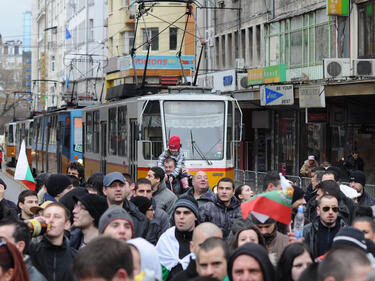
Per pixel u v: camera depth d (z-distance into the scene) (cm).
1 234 1498
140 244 1350
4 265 1244
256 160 8550
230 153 5144
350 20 6381
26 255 1529
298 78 7300
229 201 2488
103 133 6222
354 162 5631
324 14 6844
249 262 1291
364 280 921
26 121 11688
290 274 1420
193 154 5050
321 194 2409
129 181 2692
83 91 15775
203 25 10262
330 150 7012
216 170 5047
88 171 6838
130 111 5284
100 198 1889
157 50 12212
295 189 2227
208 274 1356
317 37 6994
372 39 6084
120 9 13138
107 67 13262
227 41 9400
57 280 1648
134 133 5222
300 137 7656
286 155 7956
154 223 2266
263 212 1739
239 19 8962
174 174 3569
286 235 1900
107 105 6053
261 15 8269
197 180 2875
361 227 1811
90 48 15838
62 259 1666
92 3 15725
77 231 1962
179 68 11562
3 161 15900
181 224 1988
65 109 8831
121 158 5531
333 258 1001
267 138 8425
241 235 1703
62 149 8144
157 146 5050
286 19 7650
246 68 8312
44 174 3186
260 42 8419
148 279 1102
